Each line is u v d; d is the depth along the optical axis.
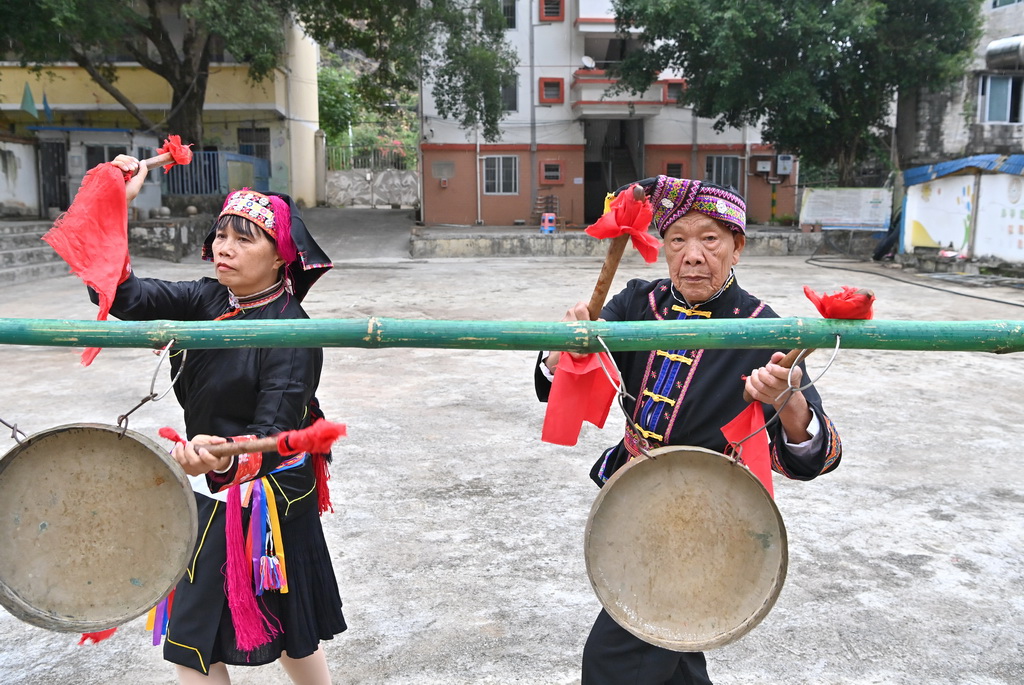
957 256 16.25
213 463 1.62
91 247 1.96
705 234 2.01
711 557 1.66
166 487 1.63
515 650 3.00
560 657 2.95
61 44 16.95
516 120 25.06
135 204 20.14
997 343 1.58
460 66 20.88
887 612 3.27
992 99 20.23
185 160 2.19
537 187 25.45
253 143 25.72
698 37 18.66
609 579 1.65
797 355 1.64
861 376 7.59
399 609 3.29
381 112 29.30
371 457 5.14
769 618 3.23
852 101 20.16
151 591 1.64
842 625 3.17
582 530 4.05
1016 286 13.88
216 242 2.11
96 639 2.06
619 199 1.70
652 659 2.04
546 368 2.12
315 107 30.84
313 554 2.20
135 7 22.78
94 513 1.64
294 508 2.10
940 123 20.22
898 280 15.35
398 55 21.34
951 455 5.25
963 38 18.62
